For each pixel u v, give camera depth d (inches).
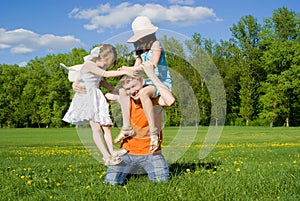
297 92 2132.1
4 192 218.5
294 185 220.7
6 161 433.1
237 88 2333.9
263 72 2351.1
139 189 214.4
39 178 259.9
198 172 263.4
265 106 2166.6
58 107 2812.5
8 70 3095.5
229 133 1298.0
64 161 416.2
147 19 233.8
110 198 197.2
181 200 191.6
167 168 241.3
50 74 2920.8
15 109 2950.3
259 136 1132.5
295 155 473.4
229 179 234.7
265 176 249.0
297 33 2299.5
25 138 1179.9
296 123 2251.5
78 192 213.2
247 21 2454.5
